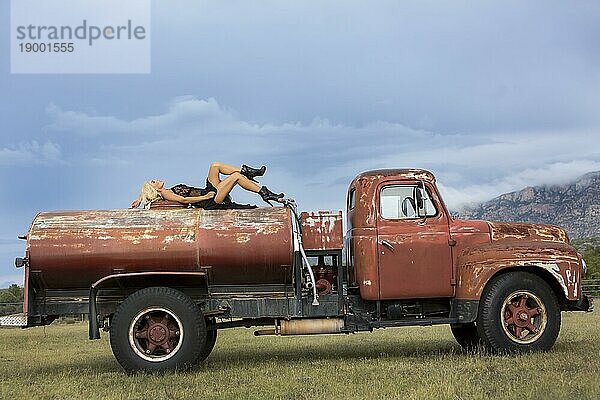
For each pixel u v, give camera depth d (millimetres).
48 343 14922
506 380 6652
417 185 9148
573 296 8711
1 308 18266
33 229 8484
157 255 8438
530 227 9289
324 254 8805
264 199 8945
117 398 6520
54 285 8641
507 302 8695
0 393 7066
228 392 6617
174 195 9031
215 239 8469
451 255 9000
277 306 8805
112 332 8172
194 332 8195
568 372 6902
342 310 8797
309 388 6699
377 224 9016
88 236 8430
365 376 7316
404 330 15992
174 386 7168
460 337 10156
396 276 8922
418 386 6473
